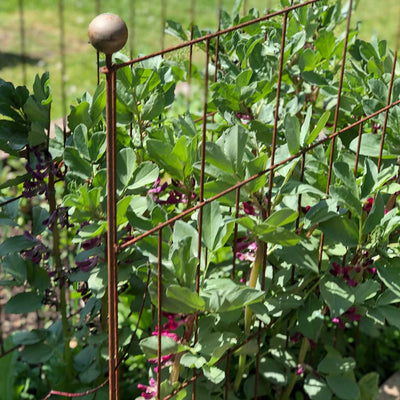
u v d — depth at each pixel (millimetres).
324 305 2275
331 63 2797
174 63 2600
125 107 2105
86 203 1814
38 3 8969
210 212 1831
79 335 2262
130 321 2805
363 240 2068
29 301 2178
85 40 7582
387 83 2402
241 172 1833
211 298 1699
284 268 2199
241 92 2199
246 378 2572
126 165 1897
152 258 1693
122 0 9156
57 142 2123
